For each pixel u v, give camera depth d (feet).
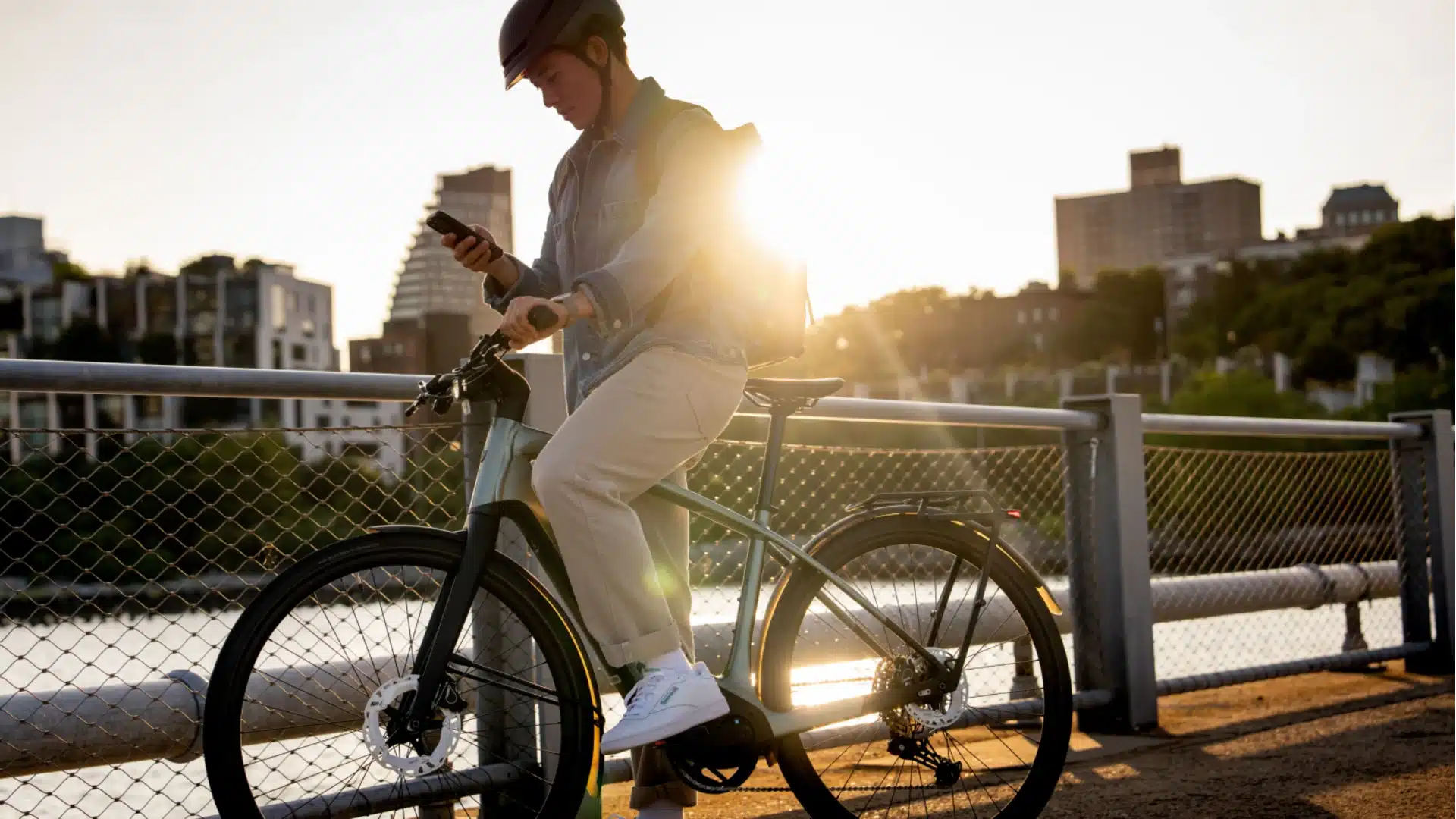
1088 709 14.21
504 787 9.62
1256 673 15.51
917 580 9.68
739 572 9.95
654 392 8.38
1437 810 10.42
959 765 9.67
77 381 8.61
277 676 9.37
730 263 8.57
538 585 8.57
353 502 9.84
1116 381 306.55
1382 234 327.67
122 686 9.36
